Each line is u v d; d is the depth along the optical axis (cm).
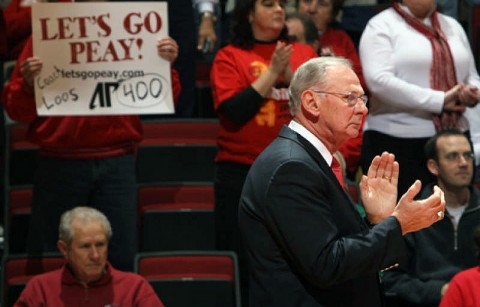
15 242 1353
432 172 1204
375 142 1274
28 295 1115
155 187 1344
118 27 1182
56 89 1174
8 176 1434
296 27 1307
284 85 1202
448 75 1265
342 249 640
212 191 1351
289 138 683
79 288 1116
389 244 648
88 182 1220
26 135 1226
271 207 657
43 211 1222
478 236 1103
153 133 1455
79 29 1177
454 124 1249
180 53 1535
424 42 1265
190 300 1183
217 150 1428
